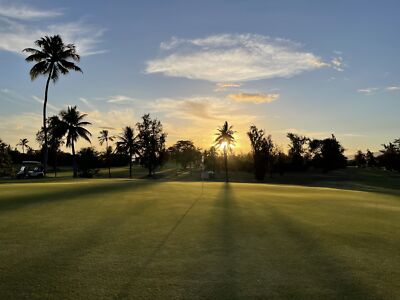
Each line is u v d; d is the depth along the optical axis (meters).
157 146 86.06
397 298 5.06
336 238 8.49
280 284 5.52
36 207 12.27
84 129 65.75
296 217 11.24
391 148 107.56
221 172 103.19
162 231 8.84
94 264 6.27
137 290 5.19
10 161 65.81
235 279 5.70
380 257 6.99
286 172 102.06
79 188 19.52
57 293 5.04
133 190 18.66
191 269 6.12
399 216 12.02
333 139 106.00
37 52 50.38
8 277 5.62
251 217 11.01
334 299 5.01
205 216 10.98
